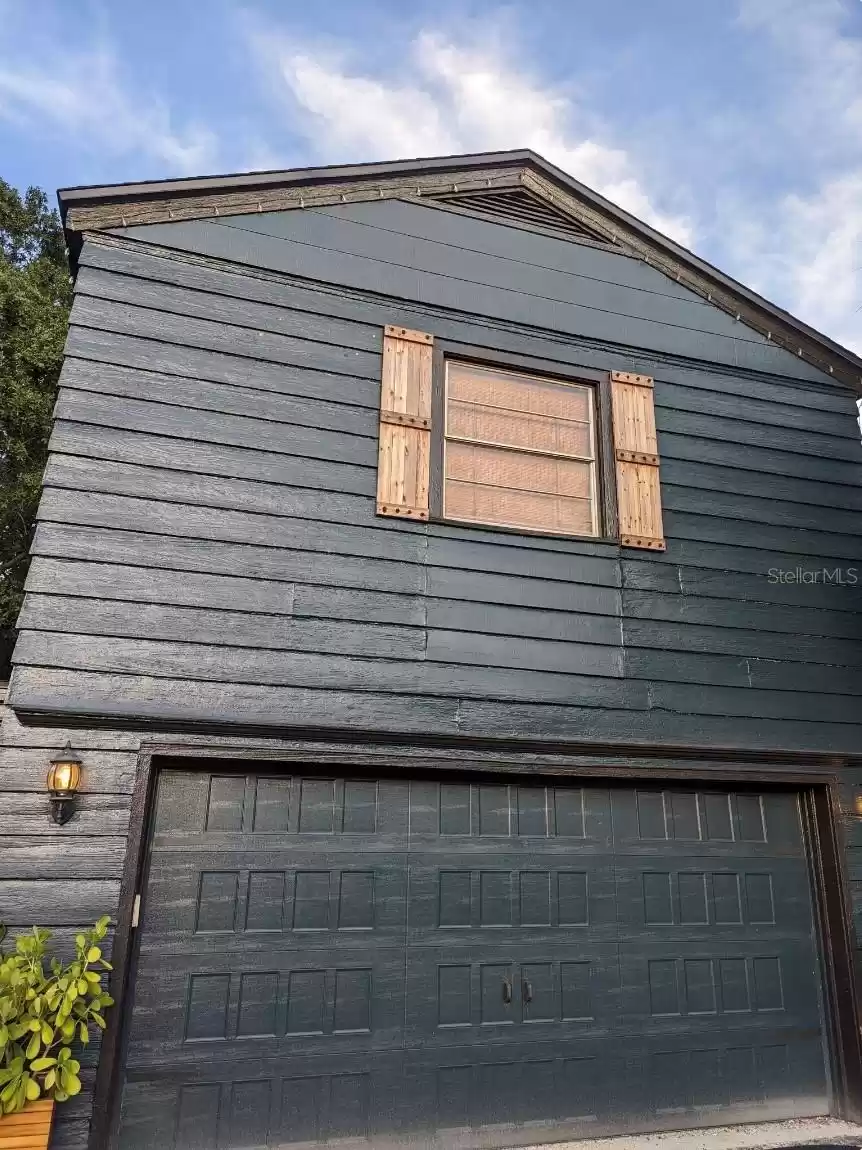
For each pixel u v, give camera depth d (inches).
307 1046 142.9
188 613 152.8
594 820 175.6
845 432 230.5
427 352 190.1
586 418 205.9
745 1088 169.6
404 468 177.6
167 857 144.4
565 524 195.9
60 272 546.6
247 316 176.7
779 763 189.0
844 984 179.0
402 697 162.4
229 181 180.9
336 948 149.6
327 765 155.9
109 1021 128.9
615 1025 163.8
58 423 155.1
